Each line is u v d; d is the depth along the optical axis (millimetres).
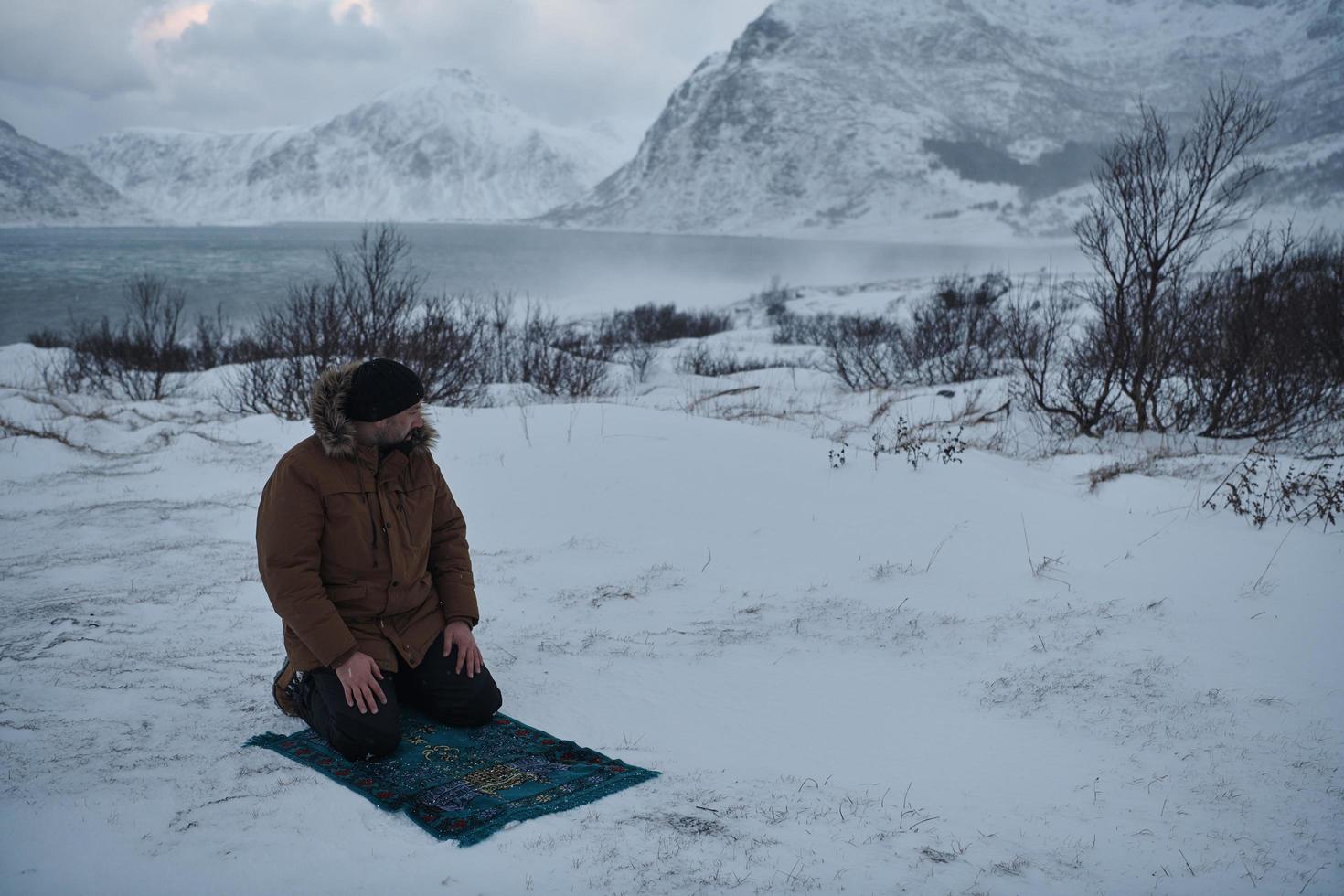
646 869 2297
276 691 3354
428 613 3203
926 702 3748
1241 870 2422
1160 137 10039
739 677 4012
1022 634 4512
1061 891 2285
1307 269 11383
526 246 178000
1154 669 3977
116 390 15781
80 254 127562
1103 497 7207
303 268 95250
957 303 19844
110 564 6109
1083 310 18719
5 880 2229
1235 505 6406
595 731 3354
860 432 10141
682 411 11516
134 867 2297
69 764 2918
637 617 4934
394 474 3059
